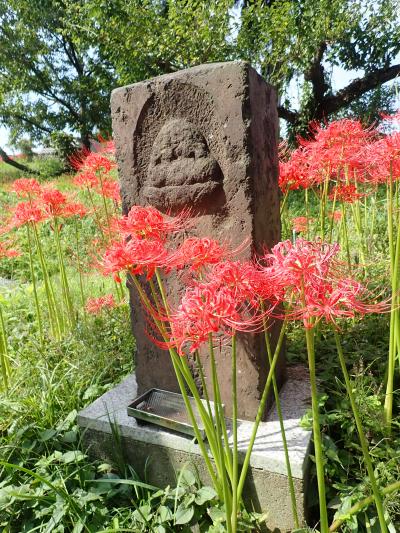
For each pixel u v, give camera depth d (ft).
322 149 9.16
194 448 6.88
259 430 6.97
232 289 4.45
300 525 6.16
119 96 7.64
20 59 60.03
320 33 28.81
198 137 7.09
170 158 7.31
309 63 30.66
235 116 6.64
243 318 6.89
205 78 6.81
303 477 6.09
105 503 7.04
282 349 8.21
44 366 11.08
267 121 7.43
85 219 23.32
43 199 12.10
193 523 6.52
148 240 5.37
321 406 7.32
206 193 7.03
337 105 34.32
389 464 6.25
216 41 30.42
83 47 42.55
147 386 8.45
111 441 7.69
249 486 6.49
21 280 21.95
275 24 28.91
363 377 7.82
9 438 8.24
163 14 36.50
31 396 9.72
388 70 32.35
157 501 7.02
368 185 12.28
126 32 32.60
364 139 8.86
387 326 9.62
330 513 6.43
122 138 7.77
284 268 3.89
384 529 4.80
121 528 6.38
